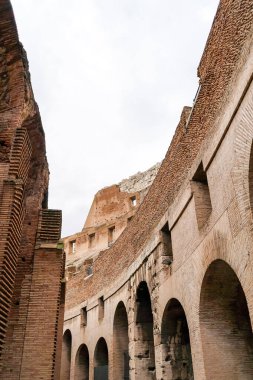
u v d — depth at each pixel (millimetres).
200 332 8773
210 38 9680
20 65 9680
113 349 17969
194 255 9602
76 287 26156
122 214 51031
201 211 9727
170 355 11586
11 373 9609
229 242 7605
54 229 11688
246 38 7594
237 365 8430
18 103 9555
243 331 8844
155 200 13797
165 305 11750
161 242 12594
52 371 9750
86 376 23266
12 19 9531
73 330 24922
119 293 17938
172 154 12367
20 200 8109
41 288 10727
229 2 8500
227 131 8031
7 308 7422
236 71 7590
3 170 8555
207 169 9133
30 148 9516
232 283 8922
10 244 7594
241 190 7129
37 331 10172
